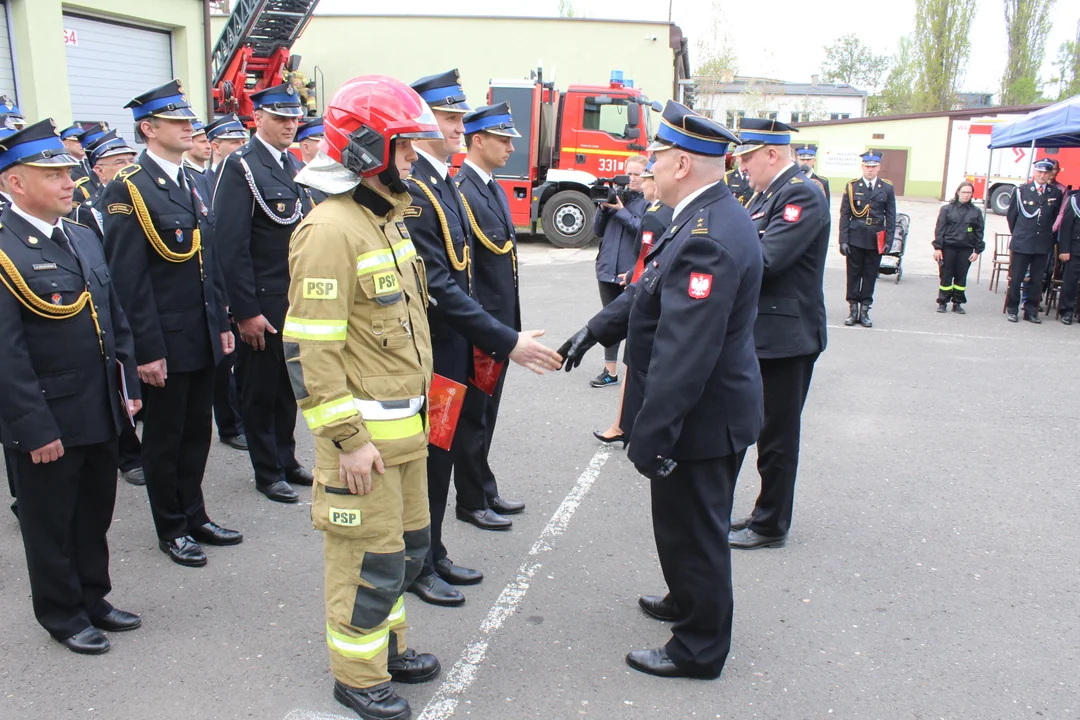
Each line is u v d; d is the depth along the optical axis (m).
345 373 2.49
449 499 4.70
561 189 15.48
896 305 10.98
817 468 5.23
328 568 2.72
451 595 3.56
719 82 33.91
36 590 3.12
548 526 4.35
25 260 2.93
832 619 3.50
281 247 4.43
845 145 35.03
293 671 3.06
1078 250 9.69
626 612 3.53
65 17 9.34
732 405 2.83
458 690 2.97
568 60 18.16
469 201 3.91
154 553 3.98
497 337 3.33
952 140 32.12
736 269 2.67
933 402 6.62
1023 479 5.08
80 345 3.05
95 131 6.44
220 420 5.45
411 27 18.09
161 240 3.70
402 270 2.66
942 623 3.48
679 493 2.89
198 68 11.39
